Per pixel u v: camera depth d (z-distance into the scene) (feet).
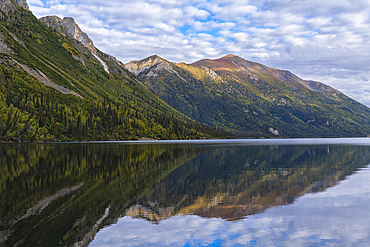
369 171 180.55
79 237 65.21
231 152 351.46
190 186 128.36
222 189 122.01
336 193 113.39
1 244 60.70
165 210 88.22
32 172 169.89
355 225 73.67
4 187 123.24
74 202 97.04
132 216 81.66
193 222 76.59
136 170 182.19
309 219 78.64
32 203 95.40
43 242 62.08
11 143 571.28
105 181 140.36
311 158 274.77
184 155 300.61
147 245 61.21
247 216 81.92
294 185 131.34
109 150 372.58
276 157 283.59
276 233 68.28
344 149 429.79
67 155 288.30
